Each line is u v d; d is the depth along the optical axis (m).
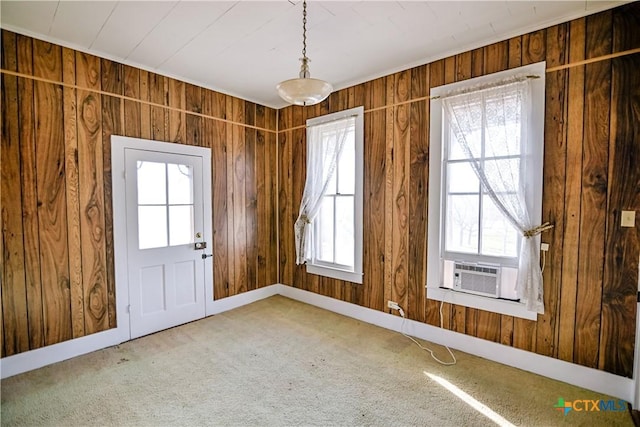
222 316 3.72
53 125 2.62
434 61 2.94
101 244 2.90
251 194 4.20
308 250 4.00
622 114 2.12
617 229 2.16
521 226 2.44
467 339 2.83
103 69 2.87
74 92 2.72
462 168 2.83
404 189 3.18
